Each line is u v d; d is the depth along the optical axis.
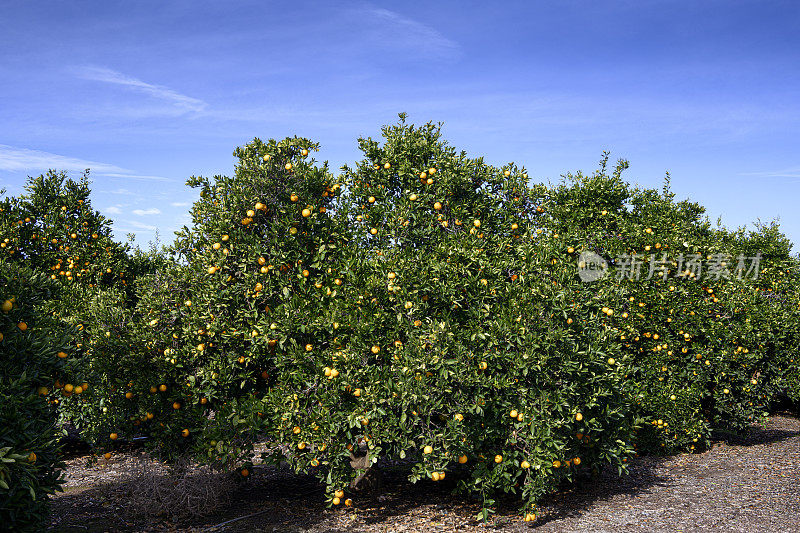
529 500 6.37
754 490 7.88
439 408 6.13
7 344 4.91
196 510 6.57
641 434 9.95
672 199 12.72
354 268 6.73
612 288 8.34
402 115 8.12
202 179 7.51
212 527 6.27
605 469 9.12
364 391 6.15
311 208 6.94
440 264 6.55
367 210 7.55
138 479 6.99
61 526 6.23
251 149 7.33
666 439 10.01
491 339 6.18
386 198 7.56
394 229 7.22
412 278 6.42
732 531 6.25
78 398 8.41
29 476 4.55
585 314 7.02
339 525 6.39
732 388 10.82
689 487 8.12
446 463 6.14
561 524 6.50
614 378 7.23
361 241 7.26
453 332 6.26
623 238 10.67
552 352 6.42
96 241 11.00
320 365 6.23
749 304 10.78
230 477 7.29
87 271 10.51
